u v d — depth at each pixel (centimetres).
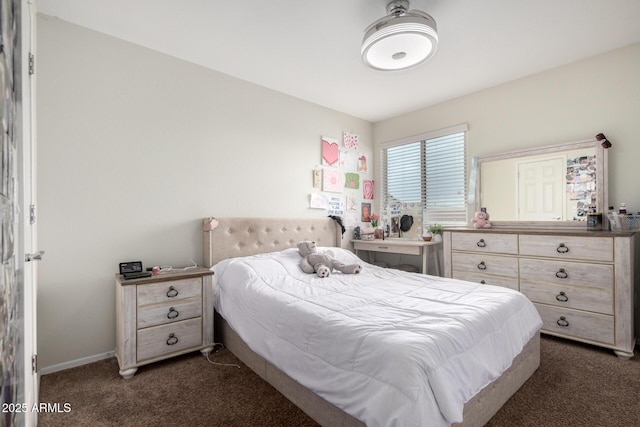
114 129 235
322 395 139
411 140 396
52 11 207
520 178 305
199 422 155
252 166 314
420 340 126
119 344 212
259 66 282
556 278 249
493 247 284
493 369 146
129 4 200
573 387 183
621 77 254
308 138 363
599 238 229
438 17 212
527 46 250
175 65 266
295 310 169
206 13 209
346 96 349
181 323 220
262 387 186
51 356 208
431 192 382
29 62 143
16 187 83
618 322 221
